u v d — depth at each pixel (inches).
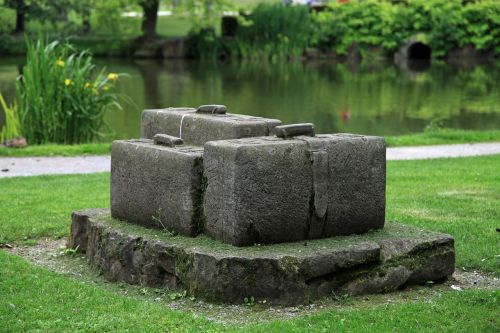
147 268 252.1
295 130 253.9
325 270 239.0
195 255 237.8
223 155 241.6
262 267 232.8
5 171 498.9
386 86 1206.9
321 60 1705.2
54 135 649.0
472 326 218.7
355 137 257.9
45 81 644.7
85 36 1742.1
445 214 354.6
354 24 1742.1
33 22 1770.4
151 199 265.1
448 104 996.6
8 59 1507.1
